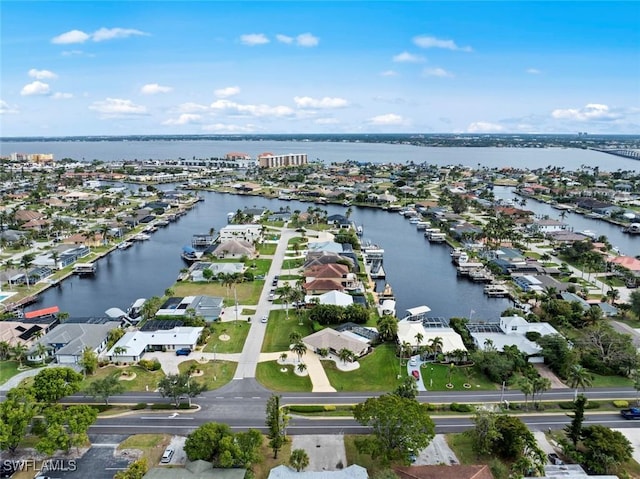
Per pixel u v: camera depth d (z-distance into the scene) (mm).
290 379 128000
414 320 167625
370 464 94562
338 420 109688
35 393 108125
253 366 135000
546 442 102125
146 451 98250
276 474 88000
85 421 96812
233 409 113875
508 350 134875
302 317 169500
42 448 90938
